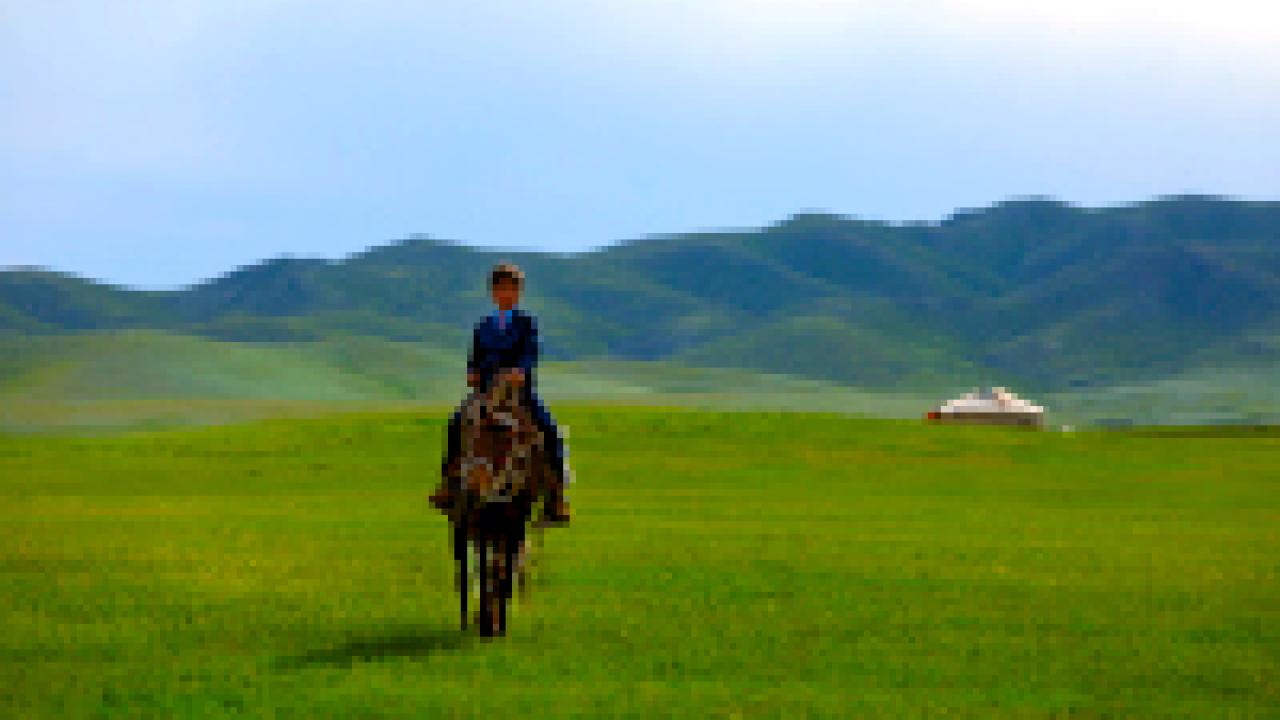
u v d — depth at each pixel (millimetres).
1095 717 9141
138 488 35938
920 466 44250
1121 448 52969
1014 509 28594
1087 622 13203
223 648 11773
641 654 11445
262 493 34250
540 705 9438
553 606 14258
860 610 13961
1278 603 14531
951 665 10977
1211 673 10656
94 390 199000
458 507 11969
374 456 47719
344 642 12086
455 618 13500
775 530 23547
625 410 64000
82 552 19734
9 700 9602
